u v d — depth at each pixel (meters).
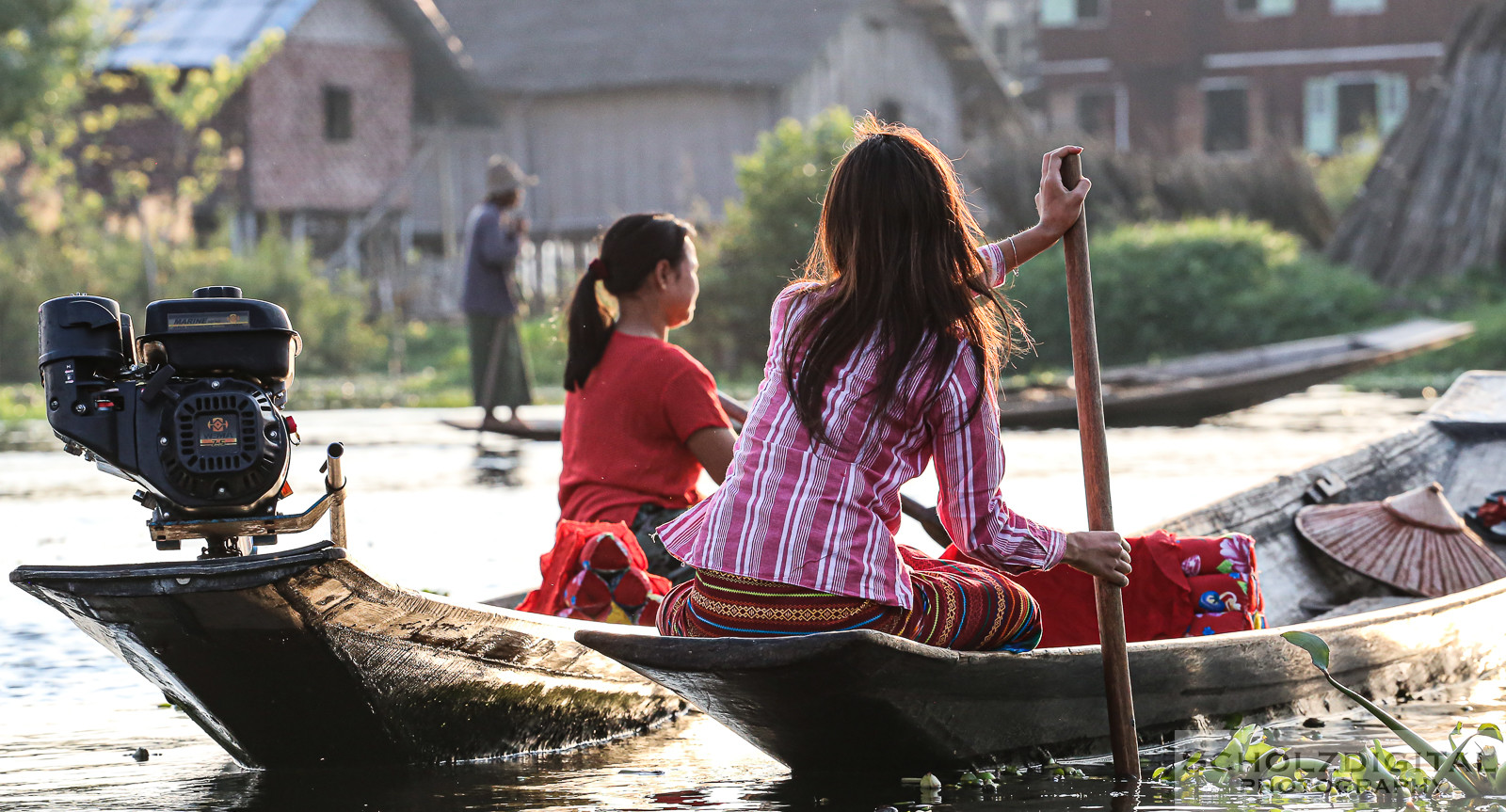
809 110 37.38
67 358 3.53
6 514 10.26
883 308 3.71
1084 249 4.01
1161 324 24.08
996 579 3.97
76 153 33.62
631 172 37.31
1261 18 46.56
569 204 37.78
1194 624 4.81
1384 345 16.17
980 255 3.91
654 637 3.66
